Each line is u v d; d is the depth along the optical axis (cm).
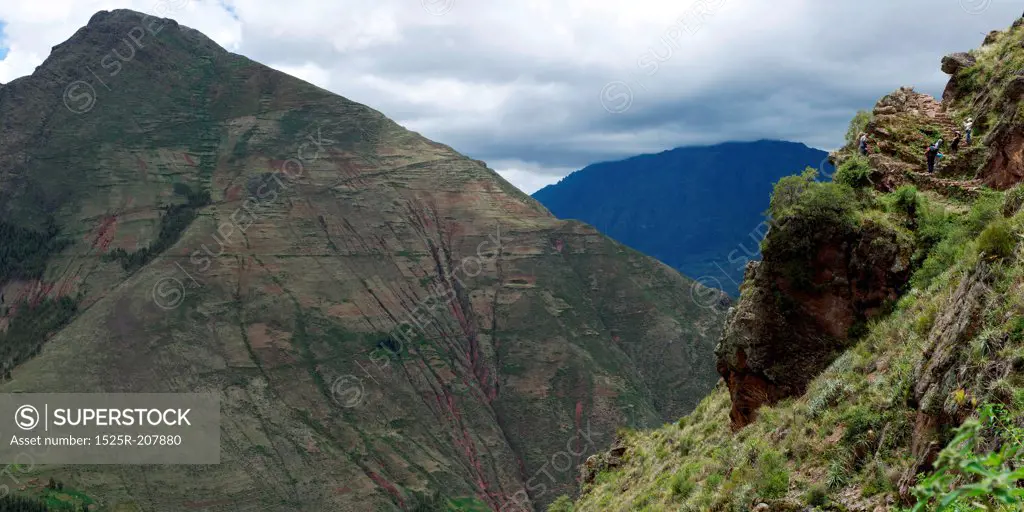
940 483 287
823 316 2248
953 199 2362
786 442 1720
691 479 2222
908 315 1827
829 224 2277
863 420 1467
